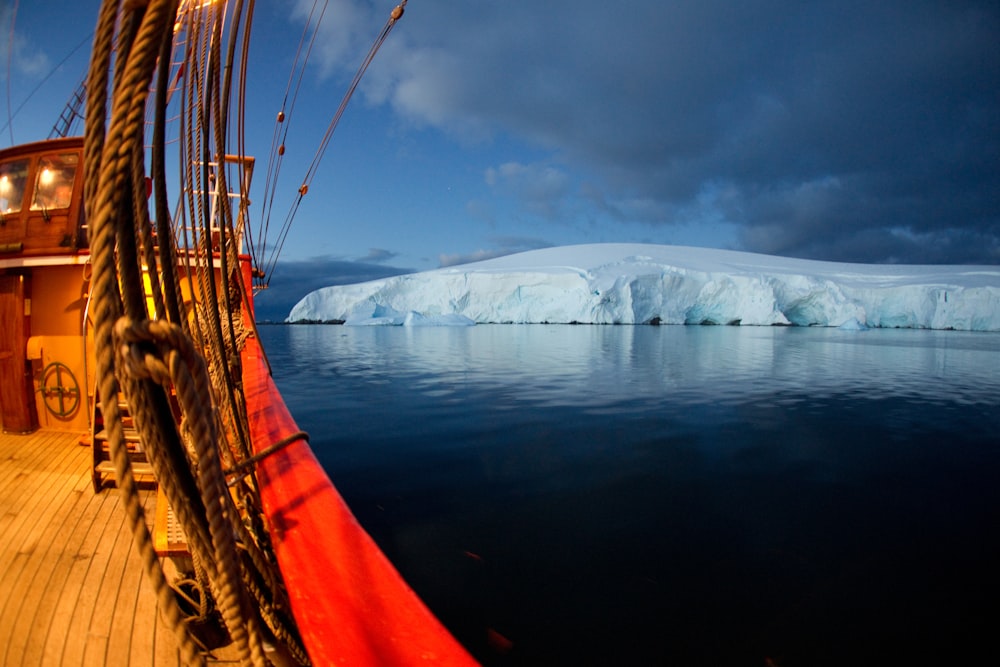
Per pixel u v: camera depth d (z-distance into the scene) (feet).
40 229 13.17
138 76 2.17
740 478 21.91
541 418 33.40
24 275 13.30
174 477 2.61
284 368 59.93
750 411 36.19
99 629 6.64
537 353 76.18
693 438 28.58
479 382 49.03
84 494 10.09
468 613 11.96
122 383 2.35
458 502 18.61
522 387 46.16
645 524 16.97
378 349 84.64
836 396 43.11
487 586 13.07
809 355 74.84
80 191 13.20
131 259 2.53
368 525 16.65
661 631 11.42
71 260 12.92
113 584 7.47
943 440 29.17
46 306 13.42
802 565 14.47
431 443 27.09
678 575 13.79
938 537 16.44
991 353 79.15
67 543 8.45
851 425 32.37
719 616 12.05
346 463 23.47
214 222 14.94
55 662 6.16
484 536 15.85
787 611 12.28
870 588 13.37
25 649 6.33
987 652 11.00
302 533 4.42
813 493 20.31
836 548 15.56
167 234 3.67
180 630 2.34
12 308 13.20
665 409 36.50
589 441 27.66
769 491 20.39
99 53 2.21
